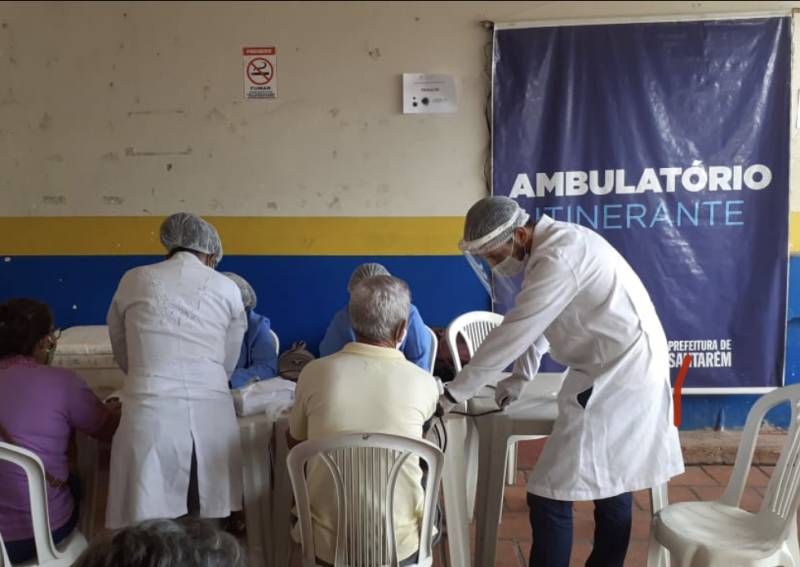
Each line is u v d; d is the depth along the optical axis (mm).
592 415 1870
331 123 3557
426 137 3551
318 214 3611
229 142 3572
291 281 3645
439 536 1943
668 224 3496
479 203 1944
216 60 3527
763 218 3471
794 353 3602
